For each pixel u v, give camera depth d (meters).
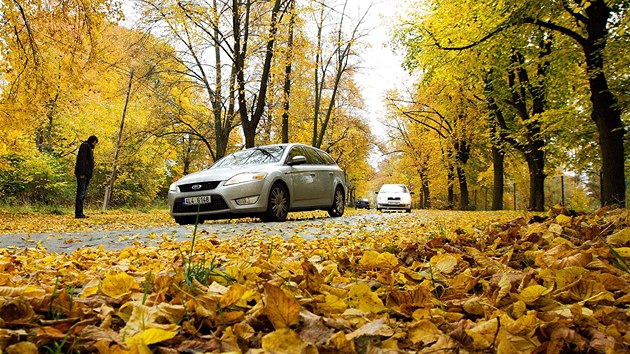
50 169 17.20
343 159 42.81
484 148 28.31
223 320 1.21
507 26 10.17
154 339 0.96
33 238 5.21
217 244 4.01
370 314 1.36
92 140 11.37
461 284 1.92
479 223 6.59
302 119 27.58
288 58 15.64
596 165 14.50
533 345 1.07
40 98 10.96
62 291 1.28
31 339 0.99
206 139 22.88
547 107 16.83
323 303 1.42
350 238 4.66
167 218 12.52
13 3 9.72
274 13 14.11
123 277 1.51
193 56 16.91
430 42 13.28
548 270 1.82
